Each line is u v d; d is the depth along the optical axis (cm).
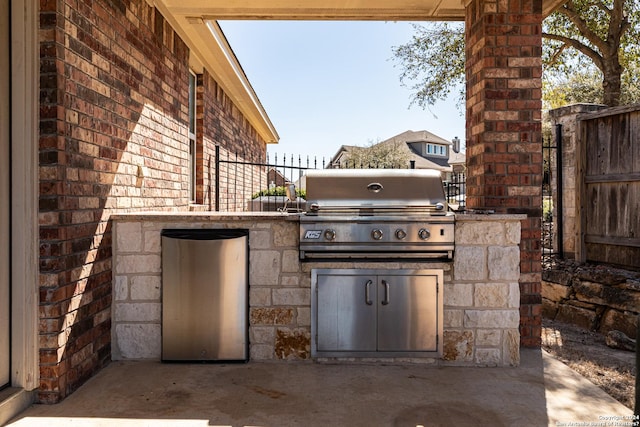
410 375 354
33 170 289
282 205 750
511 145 422
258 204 756
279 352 380
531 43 420
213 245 372
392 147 2578
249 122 1164
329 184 382
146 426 272
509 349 376
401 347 374
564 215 608
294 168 727
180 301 374
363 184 382
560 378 350
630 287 454
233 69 722
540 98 421
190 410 294
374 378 347
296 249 378
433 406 301
